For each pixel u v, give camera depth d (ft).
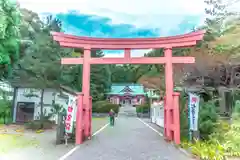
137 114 118.83
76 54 82.38
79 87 77.41
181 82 53.26
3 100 57.06
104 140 34.60
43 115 55.47
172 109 33.04
